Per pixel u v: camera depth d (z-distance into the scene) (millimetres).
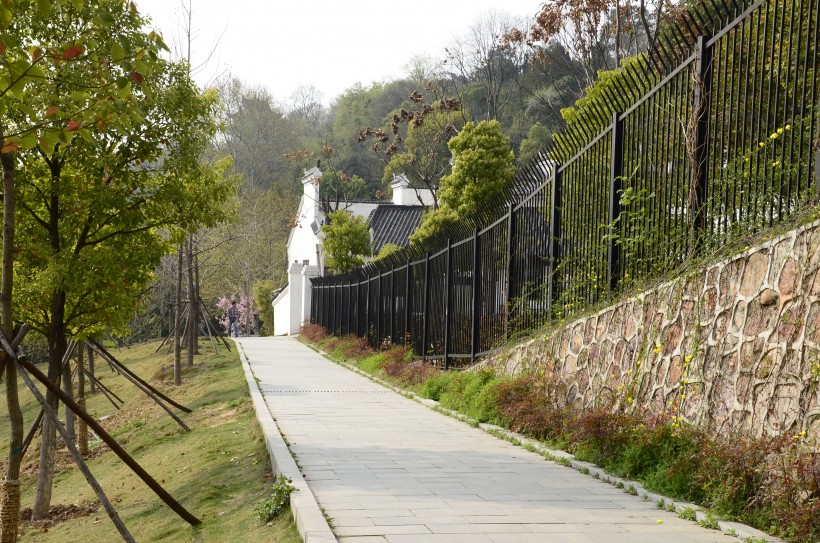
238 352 28078
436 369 17062
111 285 10484
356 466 8250
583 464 8250
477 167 25797
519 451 9336
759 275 6703
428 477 7688
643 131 9375
